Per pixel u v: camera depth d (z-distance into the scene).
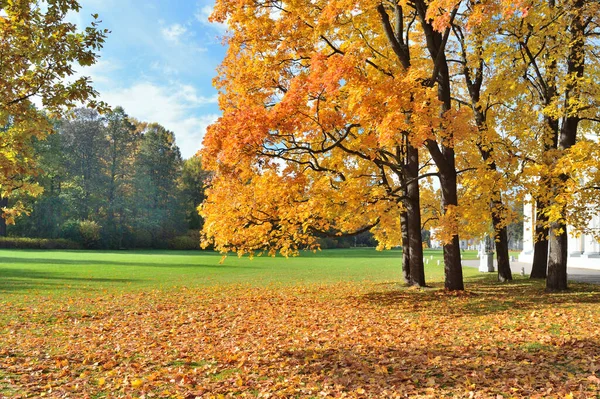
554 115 13.39
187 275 26.84
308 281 23.92
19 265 30.05
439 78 15.59
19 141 8.82
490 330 9.67
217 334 10.15
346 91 13.41
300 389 6.09
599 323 9.70
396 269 33.41
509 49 15.71
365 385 6.19
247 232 14.83
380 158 16.98
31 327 10.96
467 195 16.12
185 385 6.31
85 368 7.27
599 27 15.02
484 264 29.94
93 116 77.00
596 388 5.61
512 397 5.51
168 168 85.31
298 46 14.37
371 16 14.99
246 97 14.46
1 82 8.08
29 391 6.02
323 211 14.42
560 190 12.60
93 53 8.91
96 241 68.19
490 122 17.88
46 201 64.31
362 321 11.46
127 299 16.28
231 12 14.58
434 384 6.14
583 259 33.44
